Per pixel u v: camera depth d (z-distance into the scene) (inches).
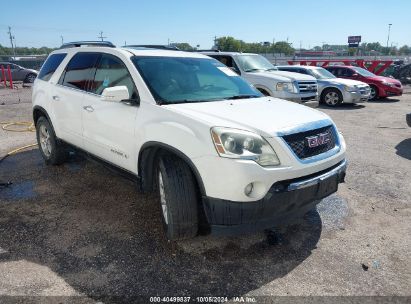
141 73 152.9
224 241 140.3
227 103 148.4
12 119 398.3
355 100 529.0
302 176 123.6
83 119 178.9
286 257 130.8
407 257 131.2
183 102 146.7
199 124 122.3
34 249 134.5
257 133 119.5
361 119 423.2
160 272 121.6
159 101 142.7
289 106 152.9
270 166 117.5
